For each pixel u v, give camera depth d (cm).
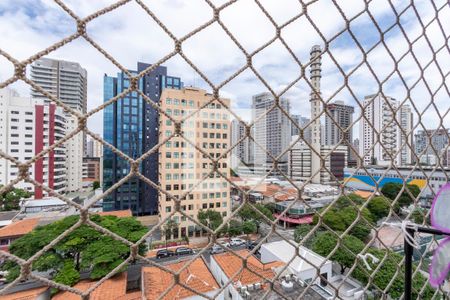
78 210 80
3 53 72
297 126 132
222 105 112
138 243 91
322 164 139
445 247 155
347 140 148
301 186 132
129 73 91
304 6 125
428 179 173
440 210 167
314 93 134
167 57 98
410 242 136
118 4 89
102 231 84
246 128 120
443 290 162
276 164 127
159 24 95
